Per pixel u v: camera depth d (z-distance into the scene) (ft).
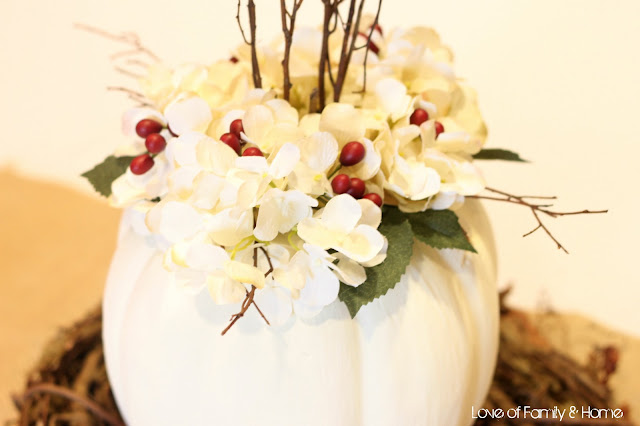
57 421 2.22
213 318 1.65
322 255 1.49
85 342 2.45
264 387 1.62
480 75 3.85
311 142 1.53
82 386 2.33
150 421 1.75
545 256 3.51
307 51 1.88
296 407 1.63
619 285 3.37
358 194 1.58
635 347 2.68
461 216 1.92
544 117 3.71
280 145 1.59
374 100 1.77
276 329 1.63
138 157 1.71
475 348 1.85
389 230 1.66
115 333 1.89
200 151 1.53
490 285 1.93
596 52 3.75
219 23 3.91
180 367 1.67
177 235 1.55
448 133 1.75
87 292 3.47
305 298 1.55
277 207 1.51
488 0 3.84
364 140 1.61
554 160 3.63
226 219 1.50
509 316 2.68
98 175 1.91
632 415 2.42
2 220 3.92
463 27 3.88
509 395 2.37
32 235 3.84
